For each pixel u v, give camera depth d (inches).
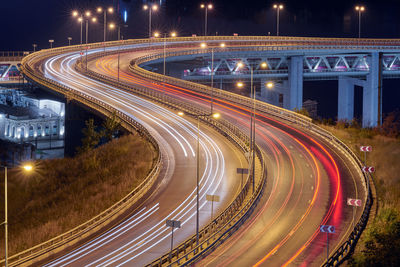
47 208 2947.8
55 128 6368.1
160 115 4146.2
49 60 6077.8
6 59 6525.6
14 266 1979.6
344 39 7401.6
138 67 5511.8
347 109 7573.8
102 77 5182.1
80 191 3034.0
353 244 1945.1
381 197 2532.0
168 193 2719.0
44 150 6215.6
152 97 4566.9
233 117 4074.8
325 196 2559.1
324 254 1902.1
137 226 2341.3
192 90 4953.3
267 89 7603.4
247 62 6796.3
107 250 2084.2
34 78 5108.3
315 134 3671.3
